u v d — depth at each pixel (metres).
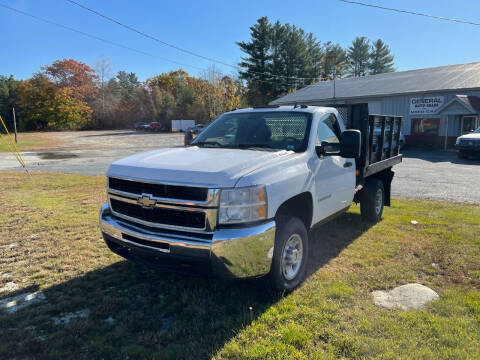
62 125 73.75
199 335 2.86
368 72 71.62
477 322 2.99
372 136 5.35
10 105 76.31
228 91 50.44
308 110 4.38
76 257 4.57
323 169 4.03
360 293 3.53
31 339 2.81
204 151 3.82
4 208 7.25
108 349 2.68
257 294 3.53
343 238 5.23
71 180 11.24
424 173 12.12
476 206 7.18
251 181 2.96
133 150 25.89
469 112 20.22
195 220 2.95
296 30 54.69
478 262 4.26
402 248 4.79
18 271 4.18
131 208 3.39
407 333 2.82
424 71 30.55
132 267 4.26
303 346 2.69
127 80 116.12
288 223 3.40
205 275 2.96
